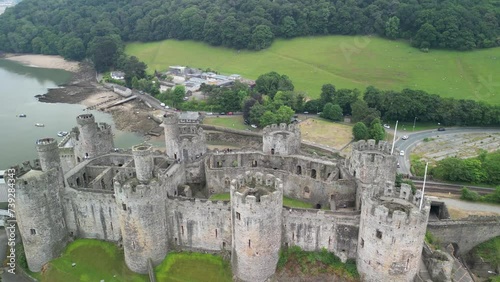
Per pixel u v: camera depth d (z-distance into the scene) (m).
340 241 96.75
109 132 133.88
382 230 84.56
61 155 141.75
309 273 95.62
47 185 102.94
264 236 91.06
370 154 112.62
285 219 98.38
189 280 98.38
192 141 127.31
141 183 101.94
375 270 88.50
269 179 97.19
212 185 124.88
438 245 112.81
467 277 105.00
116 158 131.38
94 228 110.25
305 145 186.50
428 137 199.62
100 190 107.81
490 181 150.88
